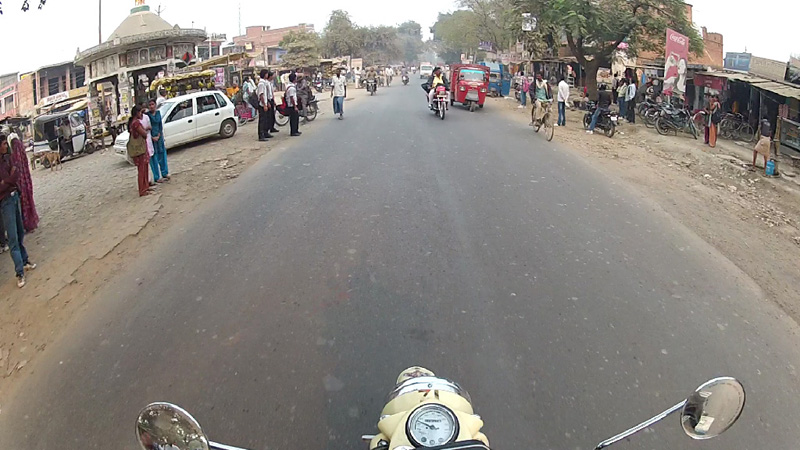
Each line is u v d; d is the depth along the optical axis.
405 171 10.76
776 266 7.10
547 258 6.71
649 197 9.73
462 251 6.87
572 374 4.49
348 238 7.29
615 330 5.16
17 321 5.72
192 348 4.93
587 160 12.62
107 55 31.06
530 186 9.85
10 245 6.50
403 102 26.98
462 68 23.22
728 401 2.24
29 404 4.41
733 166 14.30
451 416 2.17
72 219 8.77
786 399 4.31
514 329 5.12
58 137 18.09
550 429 3.88
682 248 7.25
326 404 4.15
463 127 17.19
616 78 27.70
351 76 50.03
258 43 70.00
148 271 6.48
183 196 9.41
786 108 17.95
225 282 6.13
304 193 9.30
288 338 5.01
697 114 19.73
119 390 4.44
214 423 3.98
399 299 5.67
